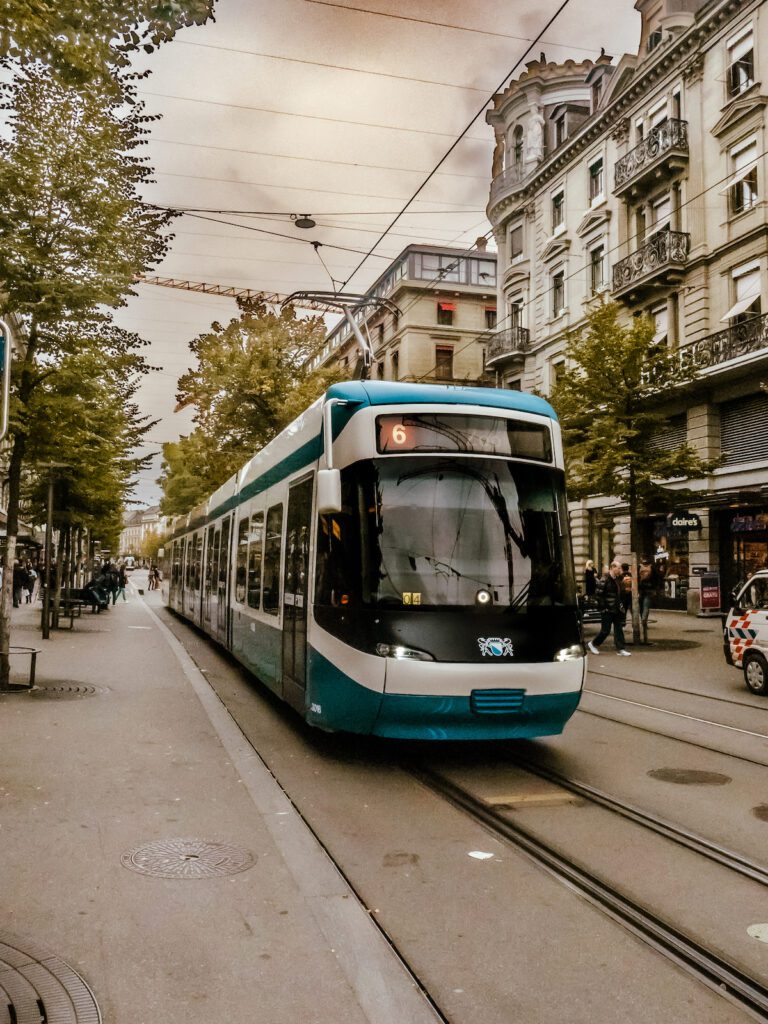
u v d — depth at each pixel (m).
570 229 31.56
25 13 5.79
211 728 8.26
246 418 29.89
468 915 4.14
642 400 18.44
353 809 5.93
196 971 3.46
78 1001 3.16
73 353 11.98
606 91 29.83
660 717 9.68
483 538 7.11
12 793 5.86
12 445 12.30
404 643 6.68
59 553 20.02
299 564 8.38
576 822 5.70
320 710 7.34
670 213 26.03
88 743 7.43
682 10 27.00
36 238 10.98
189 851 4.87
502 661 6.79
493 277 49.66
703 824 5.66
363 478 7.13
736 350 22.64
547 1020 3.19
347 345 57.09
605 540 29.75
